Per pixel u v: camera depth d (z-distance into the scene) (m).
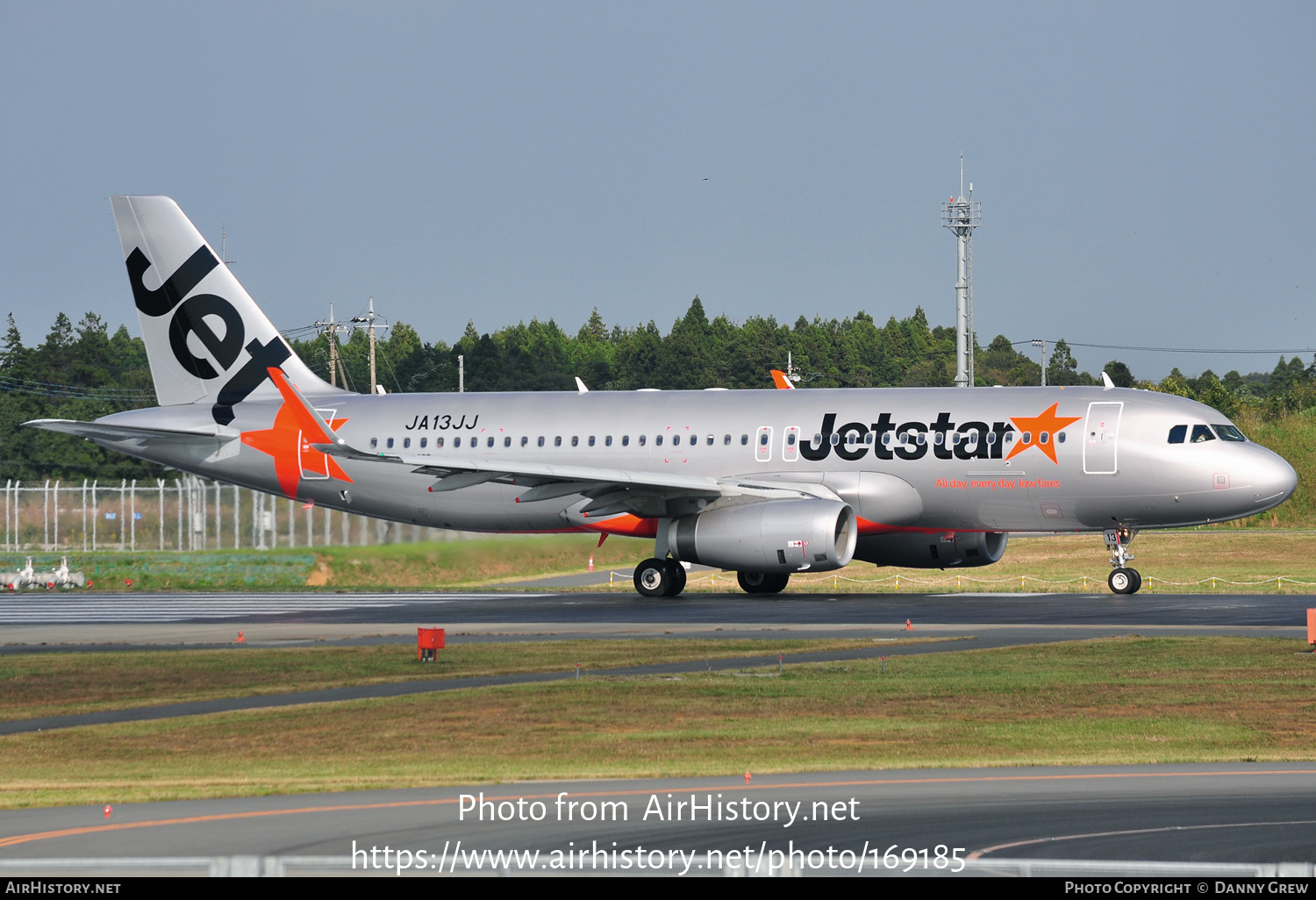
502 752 74.44
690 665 106.69
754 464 170.25
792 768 68.00
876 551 176.88
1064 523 162.75
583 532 185.25
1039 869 45.81
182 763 73.19
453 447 183.12
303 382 194.62
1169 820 54.66
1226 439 156.88
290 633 134.38
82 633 138.12
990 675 99.00
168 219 193.75
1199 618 135.00
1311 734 76.06
